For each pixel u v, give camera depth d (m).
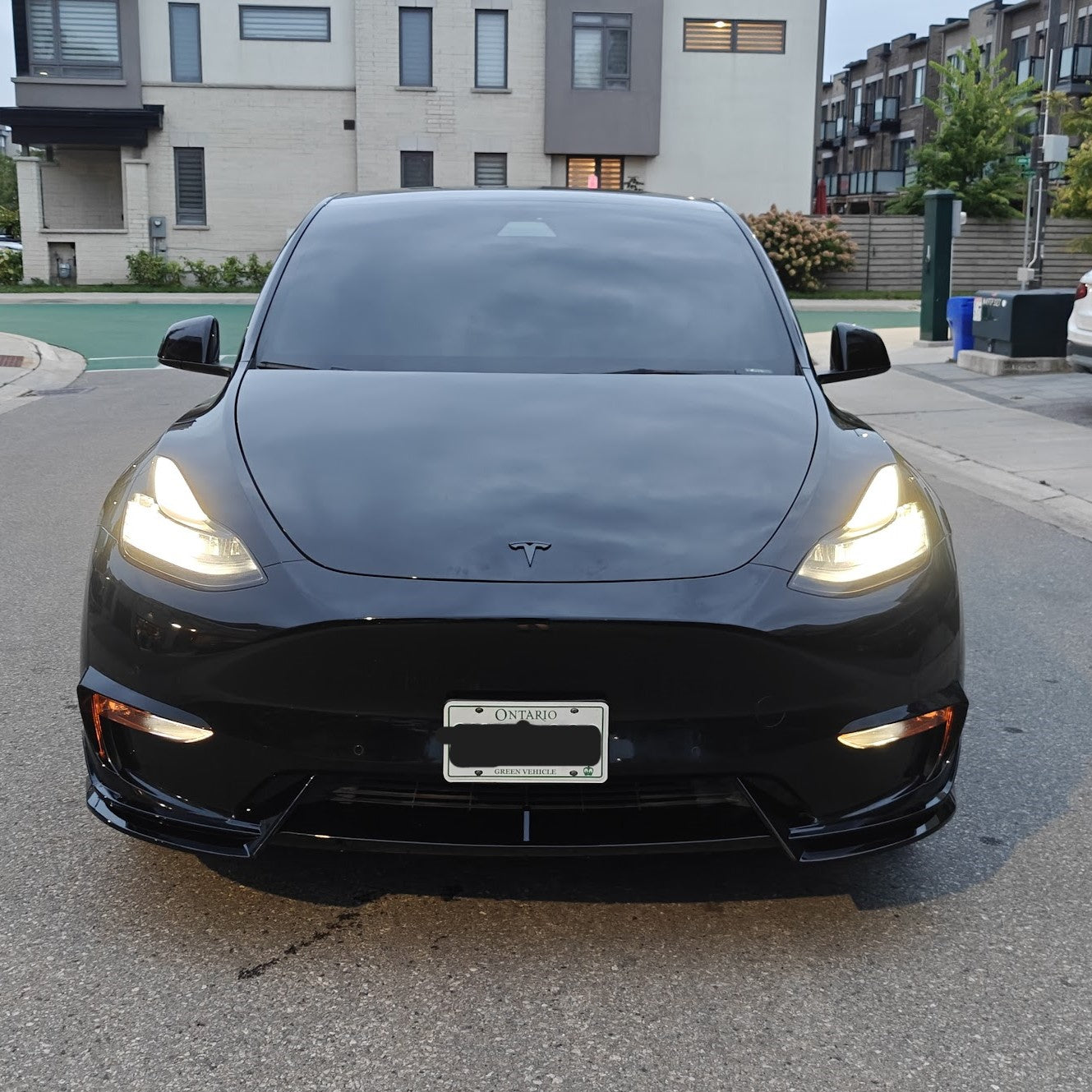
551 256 3.59
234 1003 2.25
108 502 2.77
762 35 29.27
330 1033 2.16
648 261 3.60
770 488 2.56
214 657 2.26
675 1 28.81
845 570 2.37
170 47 28.12
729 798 2.29
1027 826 3.02
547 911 2.57
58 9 27.70
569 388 2.97
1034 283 29.45
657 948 2.45
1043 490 7.15
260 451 2.66
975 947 2.47
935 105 31.78
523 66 28.58
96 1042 2.13
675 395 2.96
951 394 11.19
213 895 2.63
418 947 2.44
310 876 2.71
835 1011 2.25
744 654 2.22
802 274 27.81
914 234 28.91
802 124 29.62
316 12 28.30
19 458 8.00
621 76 28.86
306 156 28.81
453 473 2.56
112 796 2.43
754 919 2.56
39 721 3.60
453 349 3.21
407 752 2.22
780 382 3.12
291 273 3.52
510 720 2.20
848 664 2.27
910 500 2.65
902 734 2.35
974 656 4.34
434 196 3.96
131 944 2.44
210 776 2.29
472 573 2.27
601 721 2.20
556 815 2.34
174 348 3.31
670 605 2.22
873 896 2.67
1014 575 5.43
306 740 2.23
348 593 2.24
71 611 4.70
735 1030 2.19
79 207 29.94
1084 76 40.19
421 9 28.14
